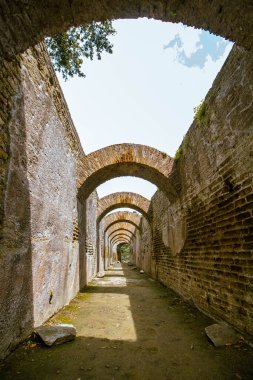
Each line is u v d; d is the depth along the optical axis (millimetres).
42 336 3191
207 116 4469
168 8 2631
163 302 6105
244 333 3188
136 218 18391
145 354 2990
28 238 3334
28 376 2404
